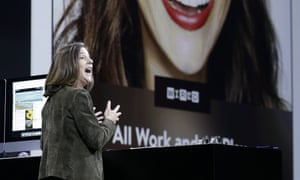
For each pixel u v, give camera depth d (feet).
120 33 29.09
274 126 34.71
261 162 16.57
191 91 31.76
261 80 34.45
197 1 32.42
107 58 28.43
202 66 32.32
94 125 14.21
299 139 35.68
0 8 27.25
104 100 28.12
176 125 31.01
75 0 27.55
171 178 15.94
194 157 15.72
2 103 20.38
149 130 29.96
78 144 14.24
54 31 27.04
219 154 15.65
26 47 27.07
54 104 14.60
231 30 33.65
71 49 14.82
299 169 35.47
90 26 27.91
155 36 30.63
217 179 15.51
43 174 14.43
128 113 29.09
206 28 32.65
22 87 20.26
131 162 16.40
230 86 33.22
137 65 29.66
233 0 33.88
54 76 14.71
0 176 17.63
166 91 30.78
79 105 14.26
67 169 14.07
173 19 31.48
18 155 20.49
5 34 27.14
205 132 32.07
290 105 35.53
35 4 27.20
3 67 26.96
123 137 28.89
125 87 29.07
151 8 30.58
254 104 33.99
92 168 14.23
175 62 31.32
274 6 35.55
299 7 36.78
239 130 33.30
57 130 14.37
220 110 32.71
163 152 16.08
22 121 20.20
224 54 33.24
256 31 34.58
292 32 36.19
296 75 35.99
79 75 14.85
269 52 34.94
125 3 29.43
